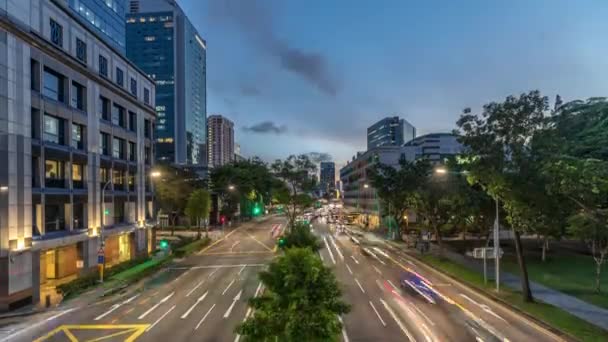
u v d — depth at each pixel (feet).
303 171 256.11
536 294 96.78
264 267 142.92
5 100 91.15
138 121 171.94
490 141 86.53
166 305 92.84
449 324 76.07
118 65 154.10
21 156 95.55
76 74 123.85
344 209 539.29
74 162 122.11
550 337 68.64
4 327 77.56
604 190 70.03
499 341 66.95
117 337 71.00
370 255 172.14
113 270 128.98
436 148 400.26
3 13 90.48
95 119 134.31
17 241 92.68
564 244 192.34
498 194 88.69
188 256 171.32
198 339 69.41
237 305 91.56
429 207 159.74
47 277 124.57
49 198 108.27
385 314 82.74
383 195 200.95
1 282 88.69
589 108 132.46
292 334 41.45
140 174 171.32
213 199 334.85
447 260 148.25
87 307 91.66
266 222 380.58
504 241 206.49
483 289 102.32
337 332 42.80
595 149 118.93
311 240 112.68
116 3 233.55
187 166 395.96
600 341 63.93
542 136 83.25
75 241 118.52
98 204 133.80
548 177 75.61
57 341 69.26
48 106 108.88
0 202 89.25
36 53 103.55
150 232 180.04
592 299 91.86
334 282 46.91
